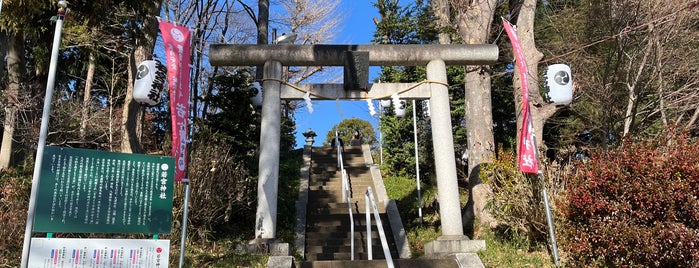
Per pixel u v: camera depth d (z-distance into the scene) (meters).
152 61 7.67
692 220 5.93
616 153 6.95
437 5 13.20
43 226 5.25
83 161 5.62
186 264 7.34
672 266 5.92
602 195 6.48
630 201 6.26
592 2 11.81
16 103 10.66
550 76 8.46
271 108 8.91
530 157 7.61
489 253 8.07
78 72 15.95
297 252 9.77
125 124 10.83
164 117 18.08
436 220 11.68
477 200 10.35
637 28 9.65
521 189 8.11
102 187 5.66
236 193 10.16
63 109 11.66
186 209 6.74
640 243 5.91
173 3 15.49
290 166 15.85
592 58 11.38
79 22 9.62
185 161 6.84
